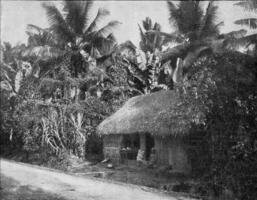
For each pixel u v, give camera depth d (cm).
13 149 2823
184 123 1295
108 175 1578
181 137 1435
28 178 1530
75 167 1886
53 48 2455
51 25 2497
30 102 2325
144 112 1764
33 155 2338
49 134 2164
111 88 2523
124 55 2808
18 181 1448
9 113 2634
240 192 1051
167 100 1728
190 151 1362
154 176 1461
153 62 2903
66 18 2517
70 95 2353
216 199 1077
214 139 1161
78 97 2395
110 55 2688
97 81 2511
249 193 1030
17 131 2544
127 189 1251
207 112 1178
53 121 2175
